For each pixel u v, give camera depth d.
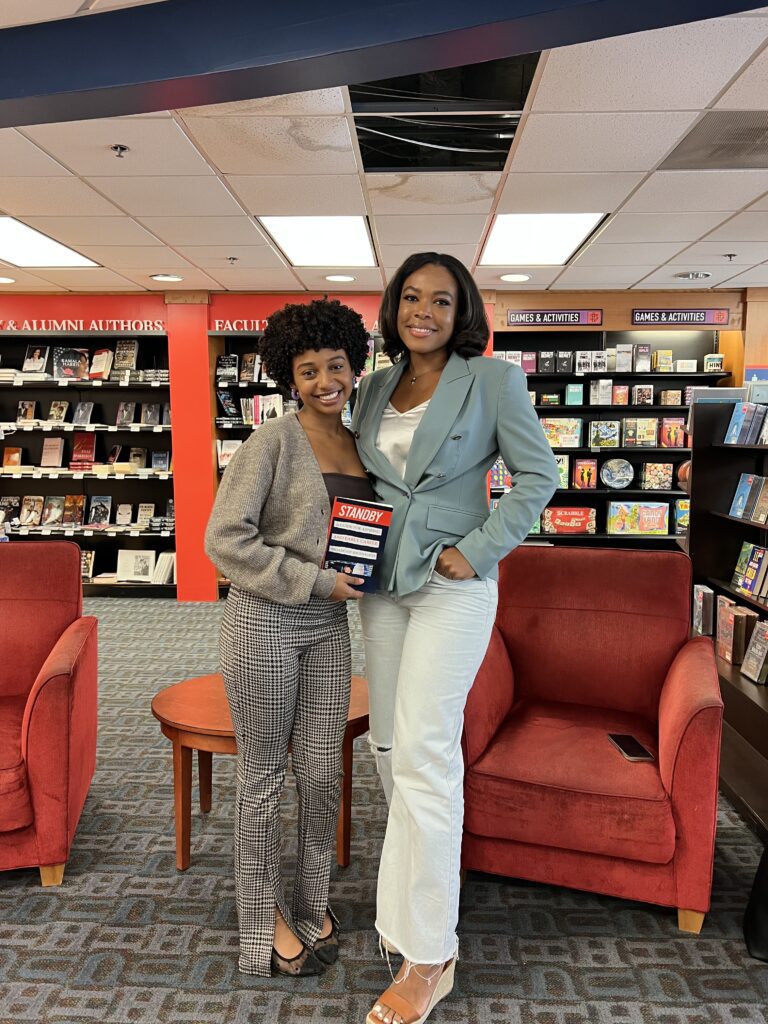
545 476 1.70
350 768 2.45
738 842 2.71
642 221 4.81
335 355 1.75
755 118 3.22
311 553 1.76
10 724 2.51
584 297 7.20
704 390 4.87
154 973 1.98
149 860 2.54
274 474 1.77
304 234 5.09
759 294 7.03
